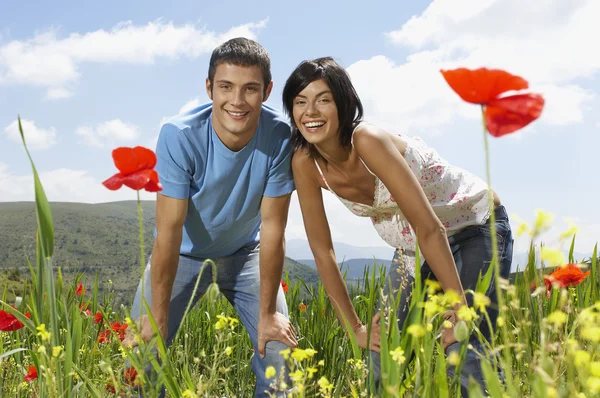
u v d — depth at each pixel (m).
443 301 1.32
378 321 2.54
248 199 2.92
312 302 3.79
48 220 1.56
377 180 2.62
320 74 2.42
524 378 1.51
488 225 2.71
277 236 2.94
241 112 2.62
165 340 2.80
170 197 2.79
